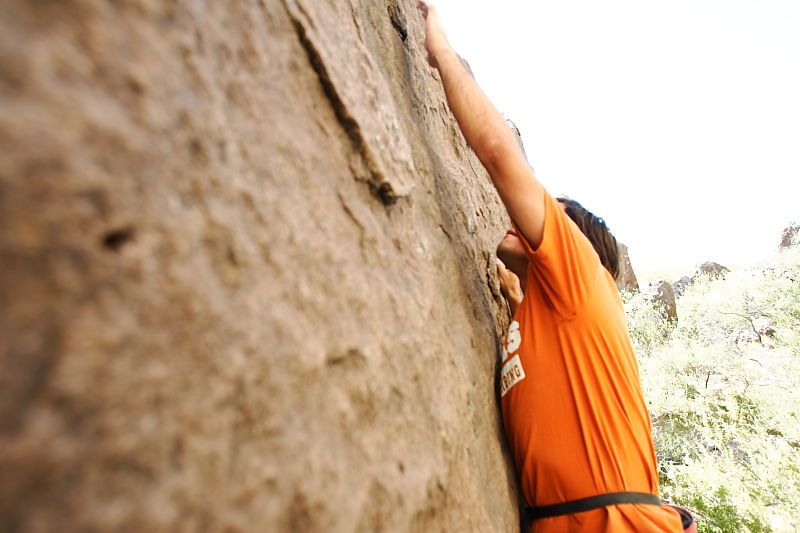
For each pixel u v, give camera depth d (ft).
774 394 20.98
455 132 7.88
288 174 2.59
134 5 1.80
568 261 4.61
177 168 1.84
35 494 1.26
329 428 2.39
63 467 1.32
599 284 4.80
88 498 1.36
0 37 1.36
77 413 1.38
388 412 2.92
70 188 1.44
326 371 2.48
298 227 2.54
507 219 9.62
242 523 1.79
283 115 2.67
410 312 3.46
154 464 1.55
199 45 2.11
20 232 1.32
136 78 1.73
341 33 3.45
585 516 4.34
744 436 18.94
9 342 1.27
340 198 3.07
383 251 3.43
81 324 1.42
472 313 5.27
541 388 4.72
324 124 3.06
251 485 1.86
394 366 3.10
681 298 54.13
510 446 5.12
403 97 5.44
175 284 1.73
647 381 28.55
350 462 2.45
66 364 1.37
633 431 4.58
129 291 1.57
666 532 4.17
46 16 1.49
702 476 16.51
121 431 1.48
